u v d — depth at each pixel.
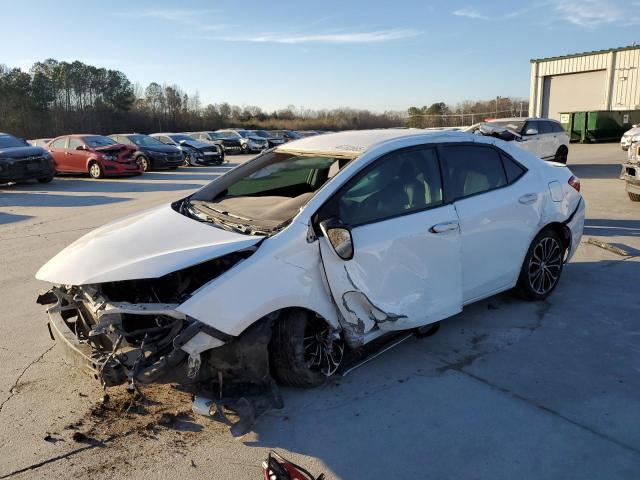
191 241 3.36
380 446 2.96
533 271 4.82
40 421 3.27
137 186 15.53
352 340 3.54
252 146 30.89
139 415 3.31
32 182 17.06
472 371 3.73
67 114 56.62
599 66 34.59
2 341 4.44
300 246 3.30
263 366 3.14
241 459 2.89
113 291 3.33
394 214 3.74
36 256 7.24
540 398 3.37
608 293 5.09
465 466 2.78
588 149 25.22
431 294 3.88
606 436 2.97
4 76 53.72
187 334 2.92
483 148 4.45
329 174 4.01
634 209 9.30
